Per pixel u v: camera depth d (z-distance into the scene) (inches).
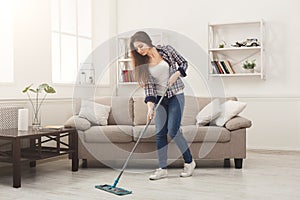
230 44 224.1
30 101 181.5
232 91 223.9
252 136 220.5
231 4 223.9
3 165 169.5
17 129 161.5
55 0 208.5
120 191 126.5
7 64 174.6
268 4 217.2
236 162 165.0
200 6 229.8
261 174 152.6
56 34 208.8
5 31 174.7
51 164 176.6
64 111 203.5
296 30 212.8
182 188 132.0
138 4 242.8
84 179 147.2
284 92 215.2
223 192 126.6
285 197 120.7
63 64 213.8
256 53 218.8
